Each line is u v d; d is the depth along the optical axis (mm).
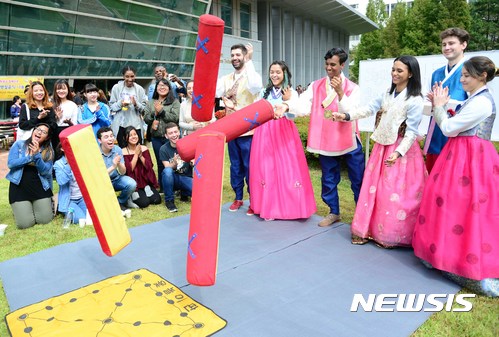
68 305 2729
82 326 2490
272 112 2695
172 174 4781
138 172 4988
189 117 4926
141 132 6223
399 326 2496
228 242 3748
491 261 2807
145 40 14828
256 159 4254
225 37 18266
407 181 3420
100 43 13453
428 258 3082
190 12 15977
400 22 27453
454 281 2988
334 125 3895
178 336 2391
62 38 12359
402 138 3379
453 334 2438
